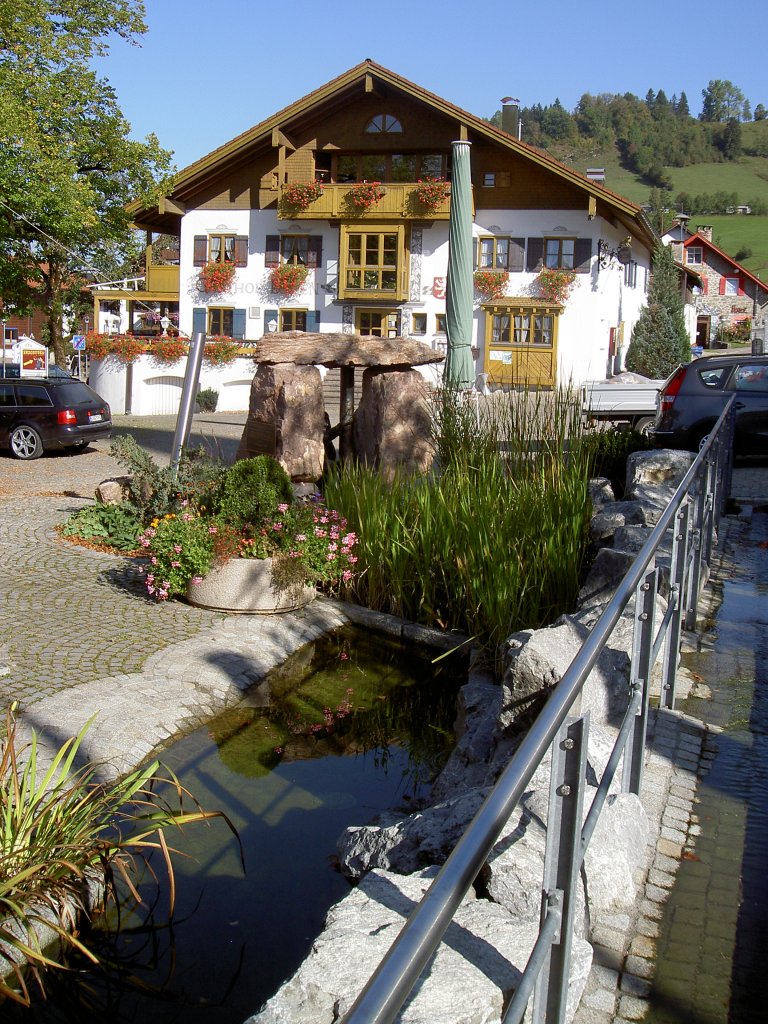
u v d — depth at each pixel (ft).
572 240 114.01
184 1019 11.23
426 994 7.64
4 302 93.25
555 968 7.66
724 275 239.09
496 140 111.96
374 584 27.53
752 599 22.58
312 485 33.73
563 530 25.32
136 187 93.25
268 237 121.80
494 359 115.85
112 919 12.93
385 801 16.56
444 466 32.24
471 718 18.51
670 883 10.96
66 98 84.89
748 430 45.93
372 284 119.24
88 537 33.91
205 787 16.80
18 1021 11.22
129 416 103.81
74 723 17.97
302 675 22.95
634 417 67.36
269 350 35.35
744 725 15.55
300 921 12.91
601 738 12.74
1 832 12.21
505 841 10.17
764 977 9.35
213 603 25.77
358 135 117.29
